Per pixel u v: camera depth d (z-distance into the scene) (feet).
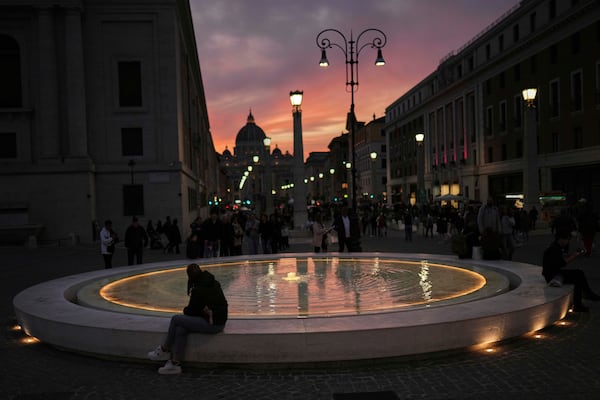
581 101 127.54
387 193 307.37
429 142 237.25
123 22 117.50
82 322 25.29
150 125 118.42
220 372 22.39
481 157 182.29
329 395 19.33
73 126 112.98
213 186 369.50
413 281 38.11
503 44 165.07
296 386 20.39
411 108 254.27
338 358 22.29
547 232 96.48
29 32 113.80
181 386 20.72
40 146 114.32
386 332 22.50
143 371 22.72
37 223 112.06
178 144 118.73
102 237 52.19
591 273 46.62
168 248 87.81
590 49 122.72
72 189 112.27
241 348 22.43
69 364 23.89
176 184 118.52
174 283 40.40
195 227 66.28
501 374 21.11
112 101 117.50
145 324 24.68
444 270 43.70
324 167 546.26
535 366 21.95
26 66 113.91
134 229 55.36
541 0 140.26
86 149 114.93
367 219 124.36
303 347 22.21
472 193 189.26
